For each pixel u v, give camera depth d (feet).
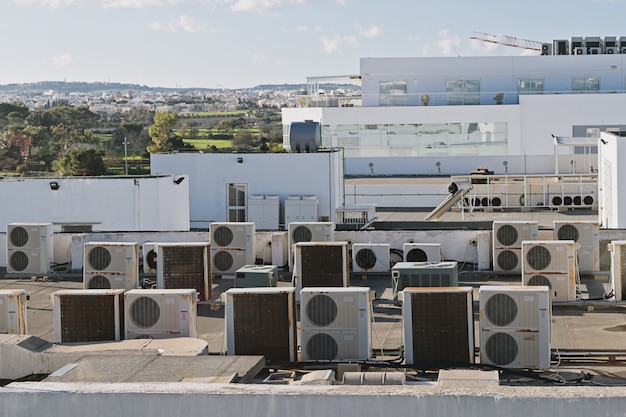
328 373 41.24
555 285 68.39
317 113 218.18
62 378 37.14
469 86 221.46
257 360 39.70
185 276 72.08
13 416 28.58
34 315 70.59
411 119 215.31
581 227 78.13
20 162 414.21
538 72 220.84
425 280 67.97
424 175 213.66
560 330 61.98
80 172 362.74
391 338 60.64
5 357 45.19
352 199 183.01
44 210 104.99
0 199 104.58
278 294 53.16
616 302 67.62
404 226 113.09
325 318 53.11
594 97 212.43
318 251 70.44
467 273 79.77
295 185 118.42
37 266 84.38
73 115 561.02
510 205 166.09
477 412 26.71
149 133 499.10
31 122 539.70
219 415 27.89
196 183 120.26
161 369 38.17
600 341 58.90
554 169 212.23
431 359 51.70
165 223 109.50
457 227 110.22
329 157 117.50
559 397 26.40
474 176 171.01
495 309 51.60
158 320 54.44
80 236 86.74
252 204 116.88
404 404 27.04
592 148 212.43
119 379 36.96
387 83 222.48
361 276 80.64
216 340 61.87
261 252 85.56
